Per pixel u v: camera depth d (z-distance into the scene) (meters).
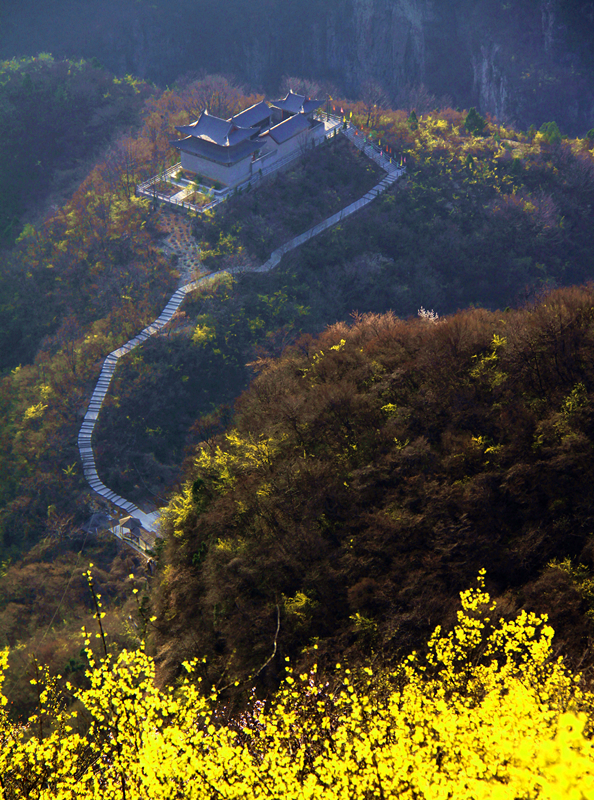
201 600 31.56
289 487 32.81
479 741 13.06
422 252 86.94
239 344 72.62
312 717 15.02
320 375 43.84
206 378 70.69
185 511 37.34
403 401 37.81
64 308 81.06
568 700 14.04
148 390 68.50
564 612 22.11
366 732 14.02
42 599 51.00
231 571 30.38
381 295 82.44
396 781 12.55
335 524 31.30
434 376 37.78
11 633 47.41
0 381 76.31
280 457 36.06
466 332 39.34
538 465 29.17
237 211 82.81
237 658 26.39
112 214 83.88
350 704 15.46
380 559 28.27
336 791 12.91
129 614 41.12
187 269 77.88
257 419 41.44
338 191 89.19
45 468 63.88
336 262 83.69
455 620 22.92
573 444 28.98
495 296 87.50
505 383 35.38
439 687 15.31
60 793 13.30
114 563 54.06
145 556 53.59
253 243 81.19
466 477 30.84
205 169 85.38
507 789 12.00
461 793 12.25
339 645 24.75
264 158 87.81
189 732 13.83
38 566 54.03
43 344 77.06
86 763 14.74
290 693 16.69
